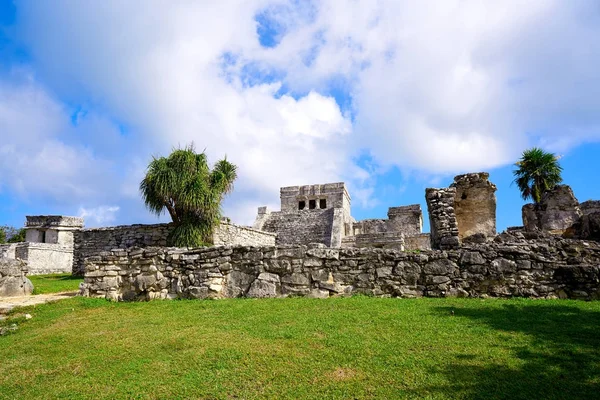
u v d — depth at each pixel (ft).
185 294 36.45
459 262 33.65
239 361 21.18
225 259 36.81
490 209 52.37
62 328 28.84
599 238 42.45
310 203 155.84
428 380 18.28
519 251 33.17
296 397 17.44
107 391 18.81
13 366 22.49
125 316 31.24
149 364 21.47
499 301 31.04
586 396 16.43
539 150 94.07
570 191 55.31
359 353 21.45
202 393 18.12
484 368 19.15
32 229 107.14
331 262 35.14
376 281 34.27
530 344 21.71
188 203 60.13
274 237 93.40
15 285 40.19
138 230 65.51
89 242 67.62
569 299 31.30
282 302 32.68
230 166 69.87
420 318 26.73
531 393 16.81
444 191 48.44
